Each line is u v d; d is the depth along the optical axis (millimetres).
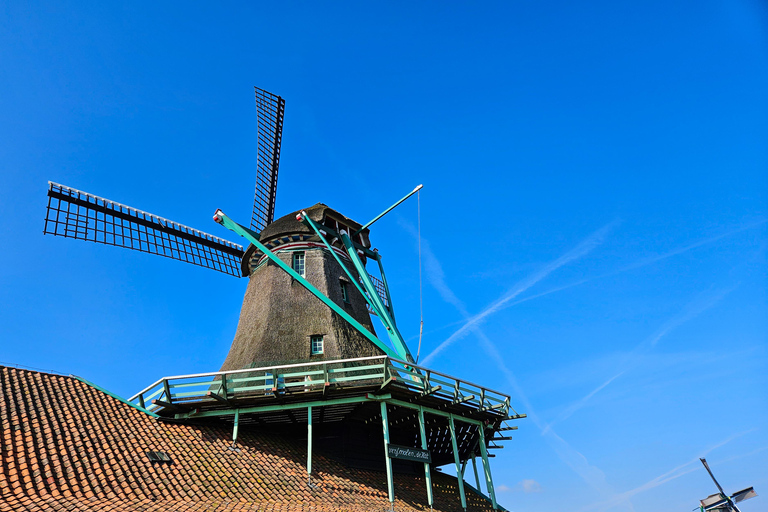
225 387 16406
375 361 20062
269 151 28953
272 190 28375
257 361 19219
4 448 12125
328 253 23406
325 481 16203
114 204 22703
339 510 14461
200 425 17094
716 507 29969
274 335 20203
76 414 14766
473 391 18969
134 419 15875
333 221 24453
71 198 21422
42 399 14750
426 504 17531
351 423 19016
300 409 17344
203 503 12969
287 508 13758
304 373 16797
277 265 22797
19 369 15766
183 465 14492
